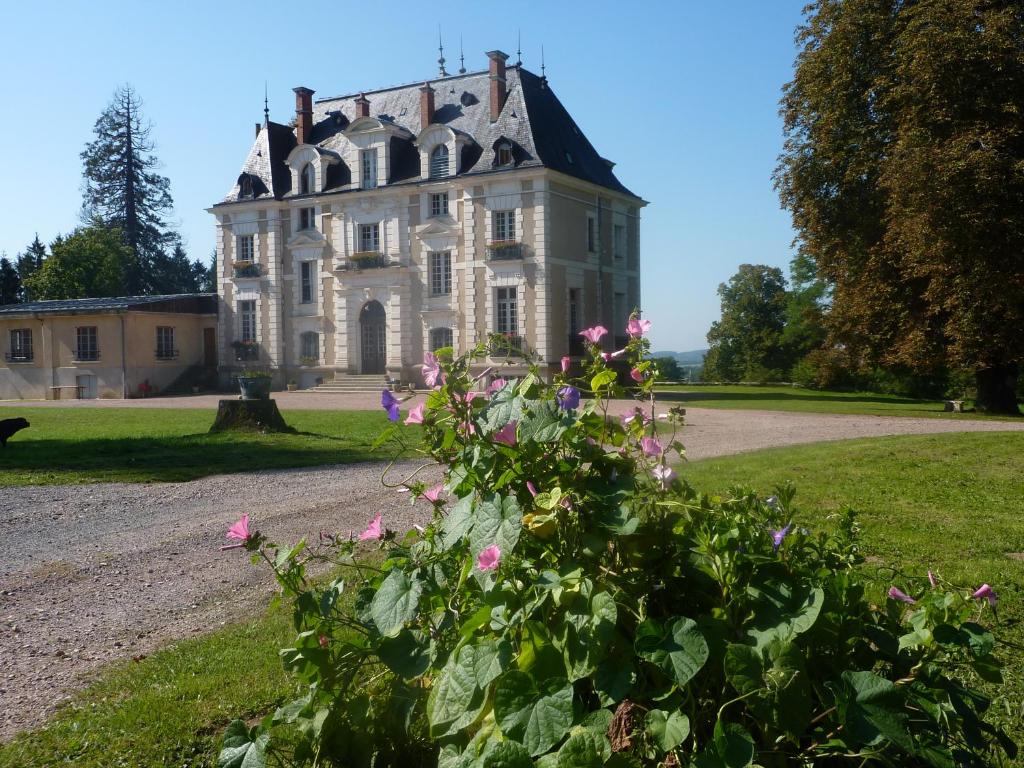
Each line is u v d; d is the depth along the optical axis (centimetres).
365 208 3794
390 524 812
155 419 2348
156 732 357
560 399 266
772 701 204
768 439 1548
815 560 274
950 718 226
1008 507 805
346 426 1981
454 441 277
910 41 2189
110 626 534
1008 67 2106
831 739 210
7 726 380
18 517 923
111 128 6281
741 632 230
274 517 888
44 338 4059
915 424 1930
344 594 531
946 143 2092
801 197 2656
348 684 263
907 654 240
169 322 4147
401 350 3691
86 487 1122
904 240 2225
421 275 3644
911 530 699
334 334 3919
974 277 2103
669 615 246
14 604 590
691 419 2081
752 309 6181
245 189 4150
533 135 3397
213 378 4303
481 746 218
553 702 209
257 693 394
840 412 2361
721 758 198
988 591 240
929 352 2452
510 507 239
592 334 304
